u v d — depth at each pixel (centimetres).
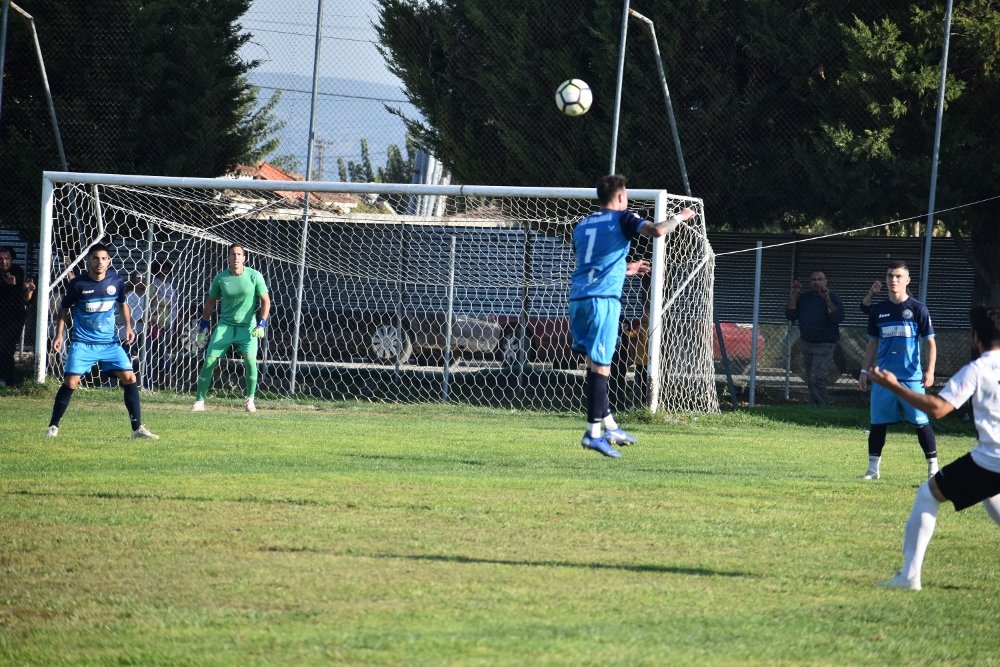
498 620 1752
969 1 5728
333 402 5962
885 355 3544
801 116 6341
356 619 1747
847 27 5878
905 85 5794
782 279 7156
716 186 6450
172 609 1797
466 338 6712
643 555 2255
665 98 6012
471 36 6594
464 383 6762
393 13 6600
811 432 5216
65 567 2066
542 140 6444
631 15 6203
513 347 6694
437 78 6688
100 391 5906
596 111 6400
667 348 5991
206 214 6931
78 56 6769
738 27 6275
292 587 1938
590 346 2892
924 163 5869
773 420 5588
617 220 2869
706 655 1595
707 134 6338
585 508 2775
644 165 6366
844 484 3306
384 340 6794
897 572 2155
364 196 7400
